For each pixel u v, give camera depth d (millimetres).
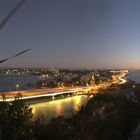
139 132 83750
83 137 72562
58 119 101750
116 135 72438
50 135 60094
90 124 87312
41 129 59625
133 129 88188
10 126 31000
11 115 37031
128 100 132750
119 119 89562
